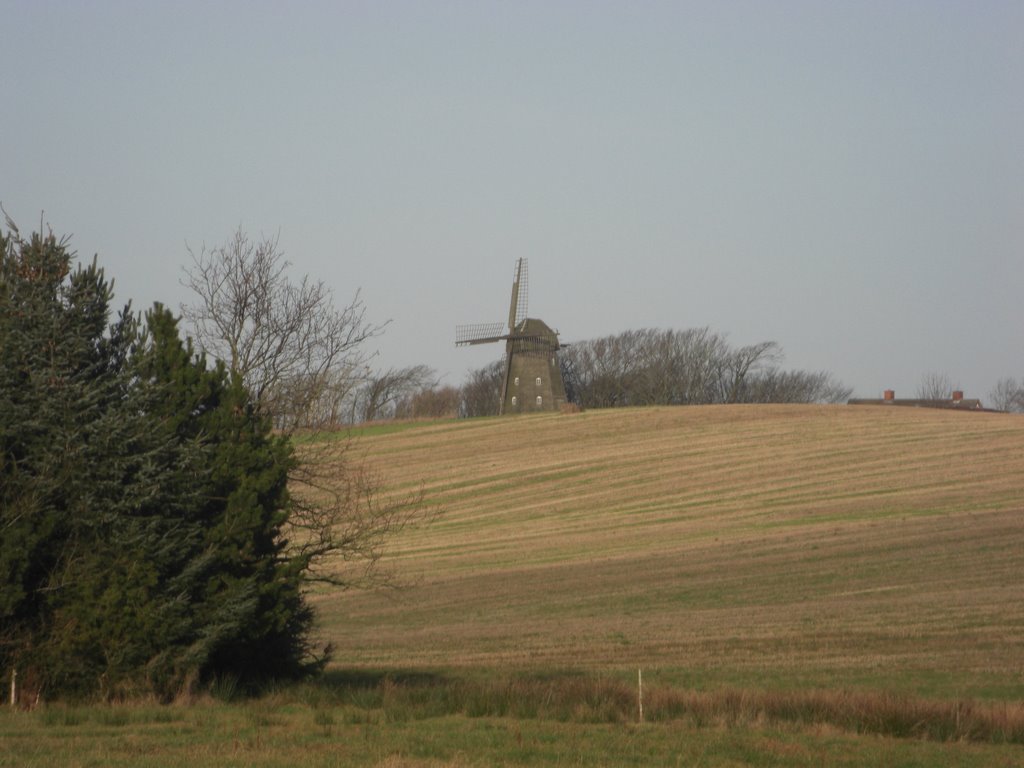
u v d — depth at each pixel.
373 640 47.84
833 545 65.69
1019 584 52.59
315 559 33.34
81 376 29.72
